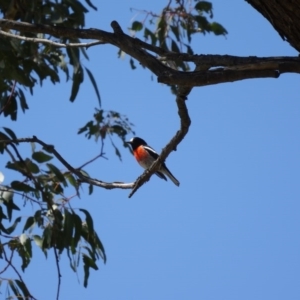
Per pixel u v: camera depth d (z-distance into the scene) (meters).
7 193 11.04
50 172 11.26
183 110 6.50
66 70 12.61
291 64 5.22
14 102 12.45
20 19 11.29
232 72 5.32
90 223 11.14
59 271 9.86
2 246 10.73
